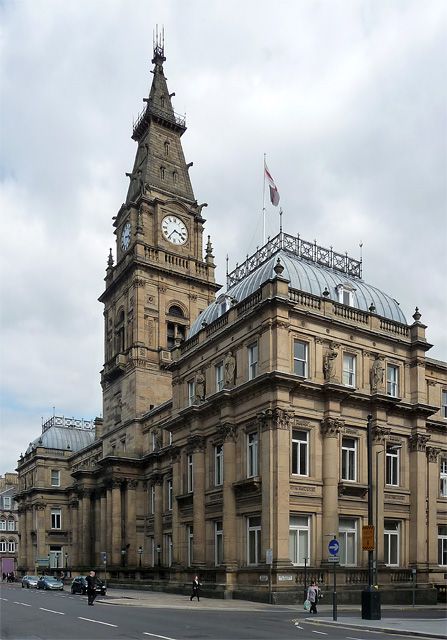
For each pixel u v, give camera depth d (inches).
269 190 2271.2
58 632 894.4
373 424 1750.7
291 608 1376.7
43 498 3951.8
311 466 1626.5
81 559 3093.0
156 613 1247.5
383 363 1840.6
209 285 3100.4
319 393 1668.3
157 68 3496.6
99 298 3287.4
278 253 1914.4
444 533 1950.1
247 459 1686.8
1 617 1147.3
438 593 1784.0
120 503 2689.5
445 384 2080.5
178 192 3262.8
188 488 2026.3
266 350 1630.2
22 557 4151.1
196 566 1829.5
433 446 1930.4
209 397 1829.5
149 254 2992.1
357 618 1178.6
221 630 932.6
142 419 2773.1
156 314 2935.5
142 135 3422.7
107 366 3127.5
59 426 4315.9
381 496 1729.8
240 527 1670.8
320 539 1594.5
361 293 1952.5
